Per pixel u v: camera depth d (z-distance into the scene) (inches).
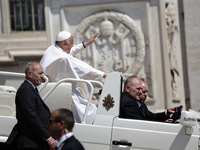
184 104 1907.0
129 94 976.9
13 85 1163.3
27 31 1914.4
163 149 907.4
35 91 903.7
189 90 1990.7
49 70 1060.5
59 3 1817.2
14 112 994.7
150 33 1784.0
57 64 1057.5
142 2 1776.6
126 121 919.0
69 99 970.7
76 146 696.4
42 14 1907.0
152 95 1786.4
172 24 1851.6
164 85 1787.6
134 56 1793.8
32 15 1910.7
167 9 1836.9
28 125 890.1
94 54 1802.4
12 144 893.8
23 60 1897.1
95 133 918.4
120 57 1796.3
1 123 958.4
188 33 1990.7
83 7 1792.6
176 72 1857.8
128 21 1779.0
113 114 926.4
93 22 1797.5
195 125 912.3
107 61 1798.7
